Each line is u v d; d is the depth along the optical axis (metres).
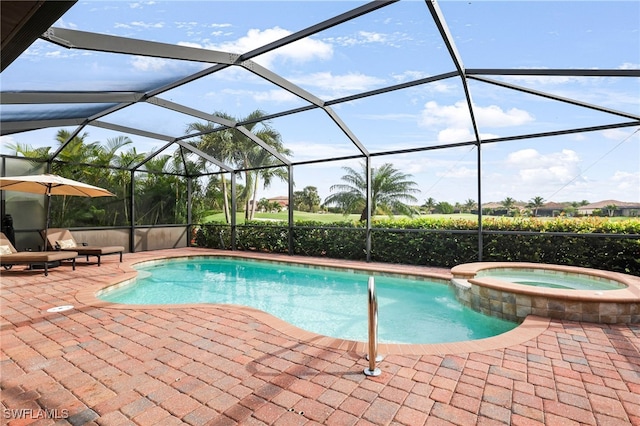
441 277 8.03
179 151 13.41
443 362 3.54
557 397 2.87
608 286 6.45
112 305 5.68
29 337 4.27
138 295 7.96
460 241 8.92
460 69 6.02
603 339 4.18
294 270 10.47
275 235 12.52
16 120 7.88
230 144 17.38
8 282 7.47
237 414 2.65
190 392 2.97
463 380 3.16
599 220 7.58
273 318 5.00
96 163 12.15
